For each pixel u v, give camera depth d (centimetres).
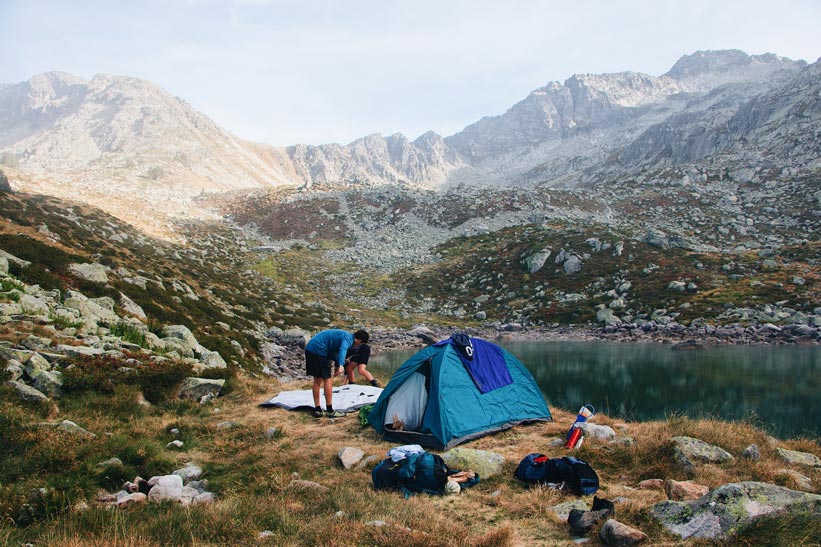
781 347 4319
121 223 6569
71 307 1947
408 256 9662
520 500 703
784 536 512
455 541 555
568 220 9981
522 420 1142
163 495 718
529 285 7431
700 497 644
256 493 750
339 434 1079
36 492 670
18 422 914
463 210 11525
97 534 571
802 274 6041
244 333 3819
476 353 1163
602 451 887
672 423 1048
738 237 8881
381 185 15075
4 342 1318
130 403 1231
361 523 601
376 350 5116
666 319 5556
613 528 545
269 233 10938
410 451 830
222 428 1116
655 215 10650
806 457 910
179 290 3997
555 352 4472
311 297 7338
